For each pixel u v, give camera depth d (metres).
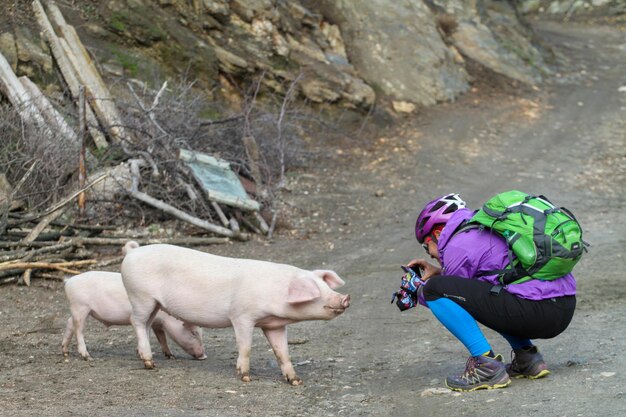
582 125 22.12
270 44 19.48
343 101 19.91
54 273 9.88
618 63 30.30
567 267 5.00
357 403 5.14
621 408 4.43
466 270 5.11
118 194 12.13
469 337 5.15
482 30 27.39
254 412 4.94
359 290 9.48
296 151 16.58
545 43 30.17
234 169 14.30
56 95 14.50
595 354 5.95
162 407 5.00
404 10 24.69
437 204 5.36
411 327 7.64
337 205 14.38
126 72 16.38
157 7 17.84
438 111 22.05
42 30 15.14
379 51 23.06
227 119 14.59
